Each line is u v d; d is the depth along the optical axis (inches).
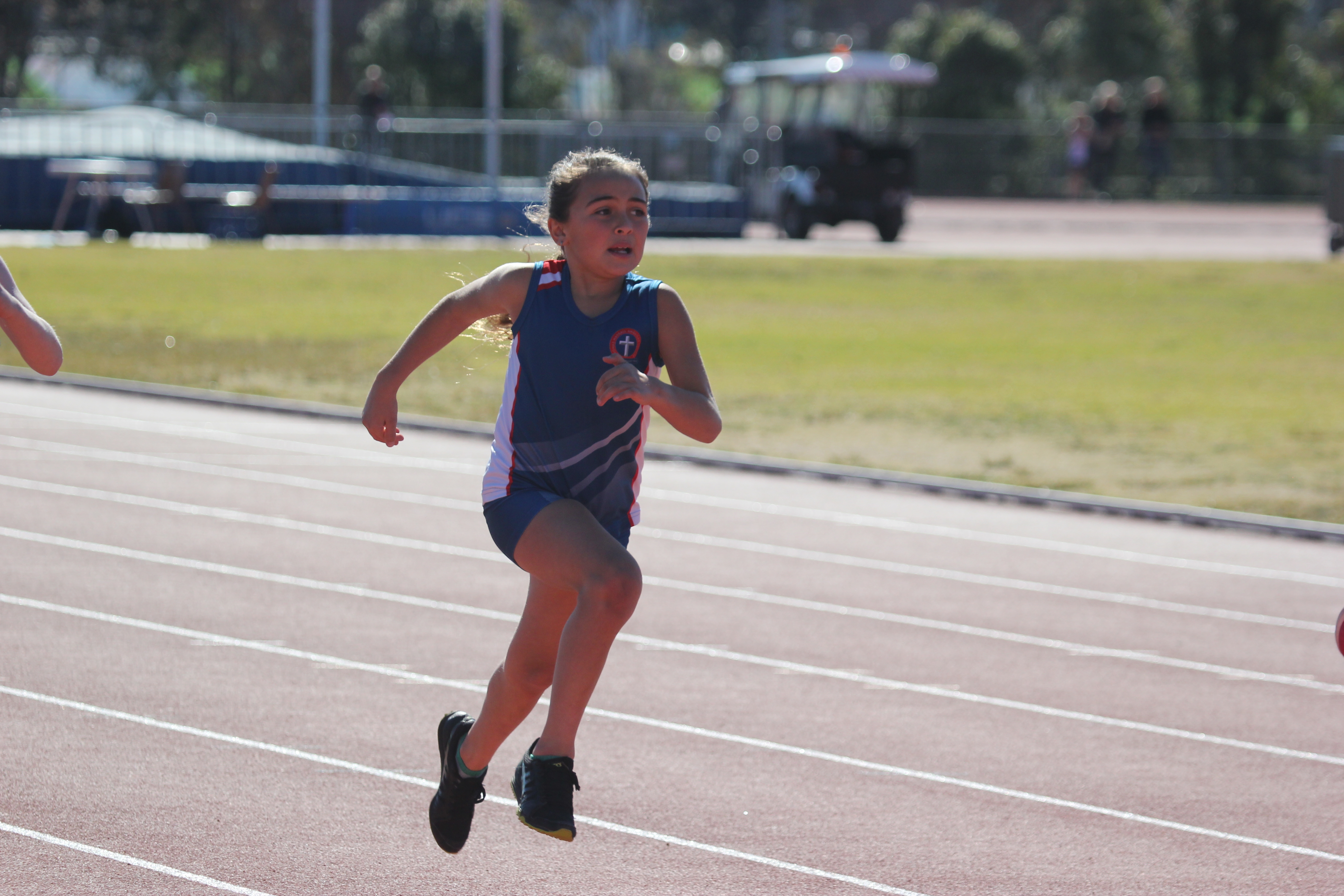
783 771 860.6
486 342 657.0
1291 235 5541.3
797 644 1123.3
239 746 864.9
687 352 623.2
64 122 4675.2
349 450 1829.5
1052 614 1237.7
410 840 742.5
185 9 7608.3
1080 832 786.8
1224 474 1879.9
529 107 7859.3
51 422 1943.9
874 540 1477.6
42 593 1179.3
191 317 3021.7
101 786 797.2
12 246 4207.7
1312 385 2645.2
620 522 642.8
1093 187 6830.7
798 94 5733.3
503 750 879.7
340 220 4790.8
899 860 740.0
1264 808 831.1
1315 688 1064.8
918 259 4439.0
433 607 1180.5
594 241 610.9
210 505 1514.5
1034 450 2016.5
